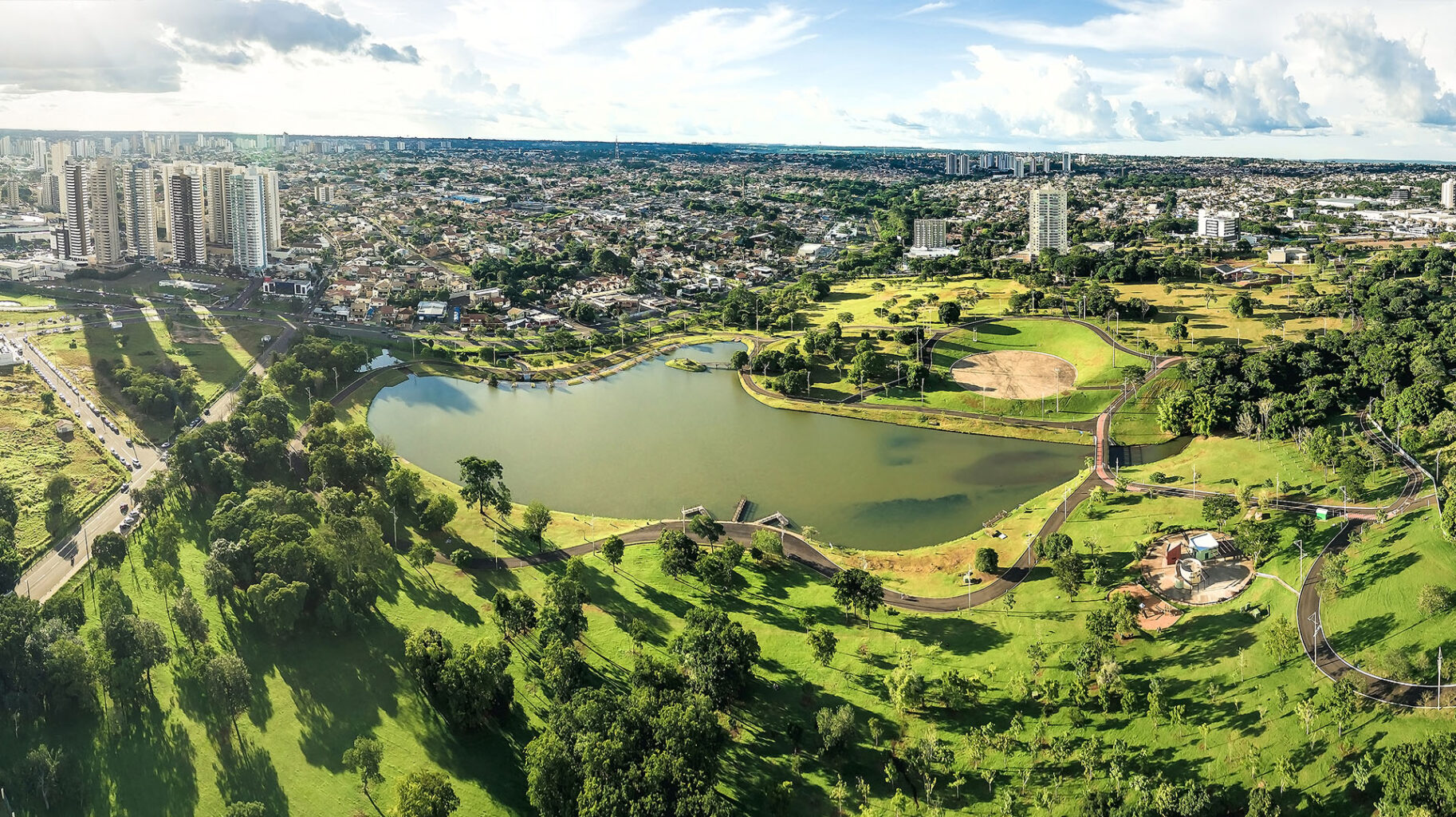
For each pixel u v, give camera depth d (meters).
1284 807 191.75
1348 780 194.50
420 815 195.62
